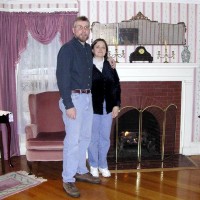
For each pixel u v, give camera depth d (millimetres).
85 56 2844
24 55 4297
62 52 2727
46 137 3395
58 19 4113
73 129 2816
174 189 3090
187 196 2926
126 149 4293
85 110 2910
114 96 3168
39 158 3326
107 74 3104
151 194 2965
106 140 3273
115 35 4055
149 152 4289
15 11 4059
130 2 4043
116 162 3924
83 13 3977
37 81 4355
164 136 4094
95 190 3047
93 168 3311
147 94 4145
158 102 4176
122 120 4273
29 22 4082
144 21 4074
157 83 4141
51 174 3518
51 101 3766
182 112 4234
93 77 3057
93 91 3068
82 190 3045
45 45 4312
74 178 3012
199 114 4340
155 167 3756
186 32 4184
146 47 4148
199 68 4254
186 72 4109
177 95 4199
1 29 3998
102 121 3189
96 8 3994
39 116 3703
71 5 4125
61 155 3338
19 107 4359
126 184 3209
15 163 3934
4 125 4090
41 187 3137
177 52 4207
